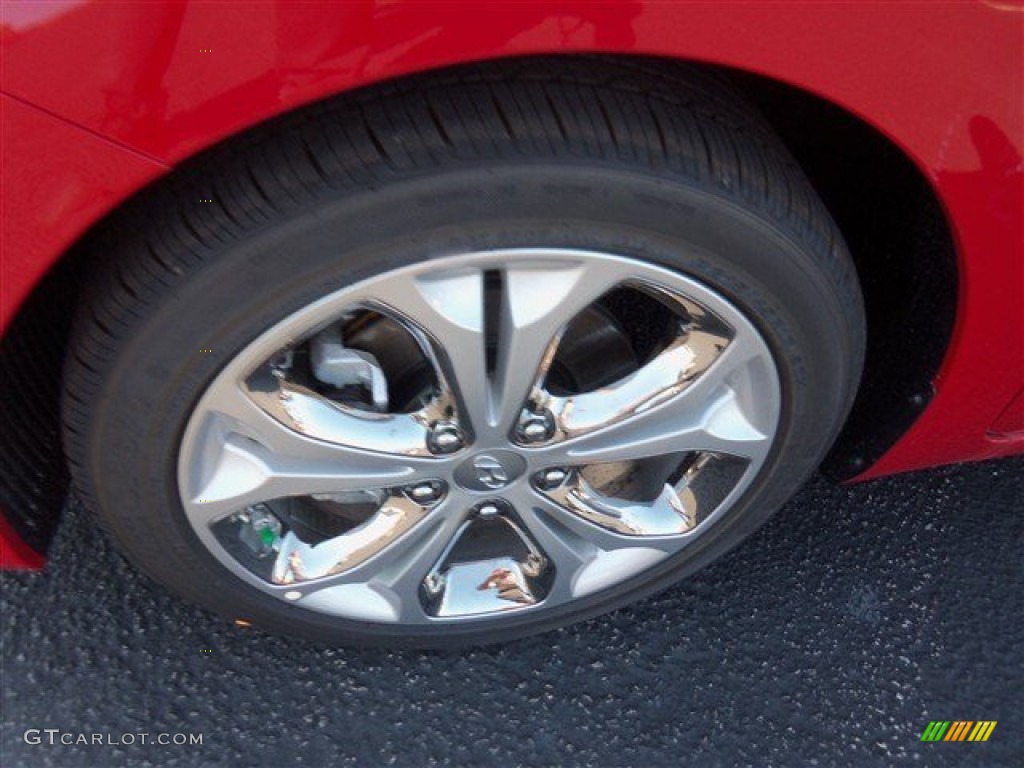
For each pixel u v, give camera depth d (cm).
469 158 114
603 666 186
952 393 159
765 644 190
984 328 147
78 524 196
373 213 115
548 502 157
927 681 188
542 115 116
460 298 125
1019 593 200
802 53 114
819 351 143
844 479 185
